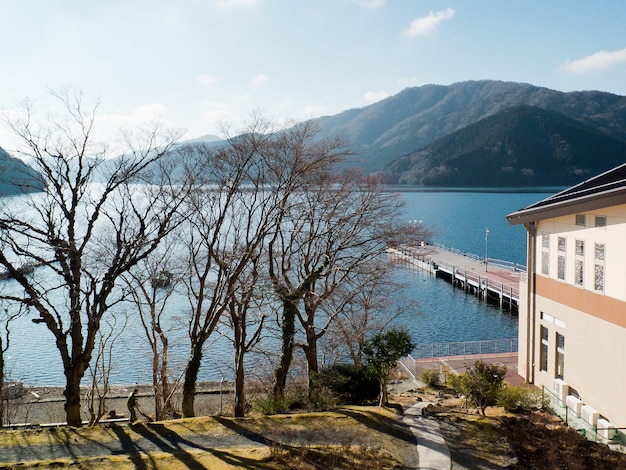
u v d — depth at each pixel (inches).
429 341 1632.6
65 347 648.4
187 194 853.2
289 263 850.8
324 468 482.3
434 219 5167.3
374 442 552.4
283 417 627.5
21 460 500.1
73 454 517.0
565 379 785.6
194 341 736.3
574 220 762.8
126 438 562.3
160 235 732.0
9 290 1870.1
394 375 1062.4
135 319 1584.6
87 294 651.5
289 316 805.2
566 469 509.7
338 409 672.4
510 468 496.1
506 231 4608.8
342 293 945.5
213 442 549.6
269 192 1159.0
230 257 735.7
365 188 1039.6
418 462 503.5
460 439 563.2
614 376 663.8
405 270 2859.3
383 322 1336.1
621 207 653.3
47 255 1117.7
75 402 647.8
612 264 671.1
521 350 954.7
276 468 478.9
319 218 877.2
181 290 1893.5
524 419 642.2
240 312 799.1
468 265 2765.7
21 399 1010.7
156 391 813.2
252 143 766.5
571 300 769.6
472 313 2030.0
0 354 727.1
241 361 709.9
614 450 585.3
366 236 936.3
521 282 961.5
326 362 1130.7
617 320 660.1
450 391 912.9
